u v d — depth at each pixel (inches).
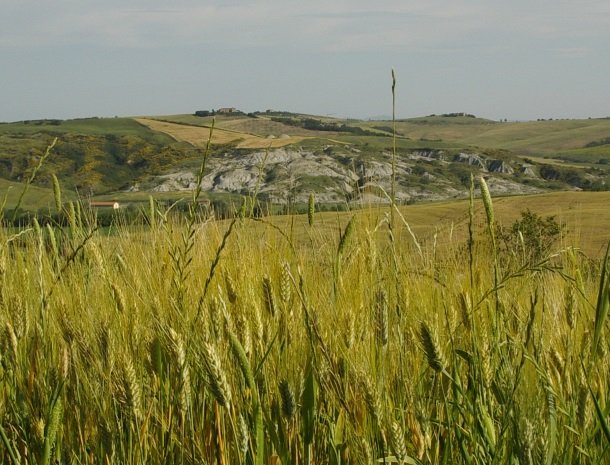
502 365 106.1
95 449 101.9
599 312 89.9
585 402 98.5
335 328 111.3
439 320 121.8
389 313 117.0
